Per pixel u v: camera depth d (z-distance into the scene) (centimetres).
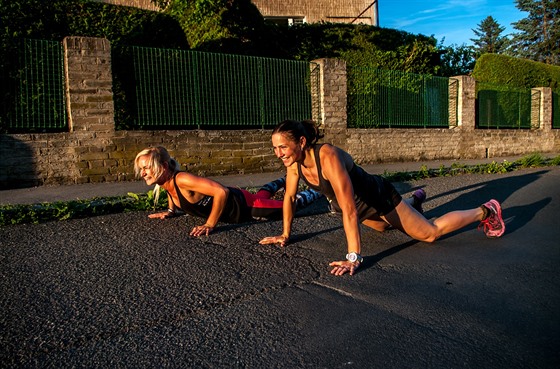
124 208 513
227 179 794
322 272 317
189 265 331
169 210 479
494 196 627
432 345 216
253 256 353
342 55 1370
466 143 1350
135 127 800
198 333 231
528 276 312
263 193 478
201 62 835
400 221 359
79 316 250
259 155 896
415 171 866
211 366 201
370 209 350
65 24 951
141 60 776
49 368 201
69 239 397
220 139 847
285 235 385
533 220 482
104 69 723
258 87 911
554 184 730
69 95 703
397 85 1188
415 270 322
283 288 288
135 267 327
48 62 700
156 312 254
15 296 276
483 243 392
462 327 235
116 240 394
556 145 1695
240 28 1038
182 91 816
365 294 278
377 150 1119
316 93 1006
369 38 1430
